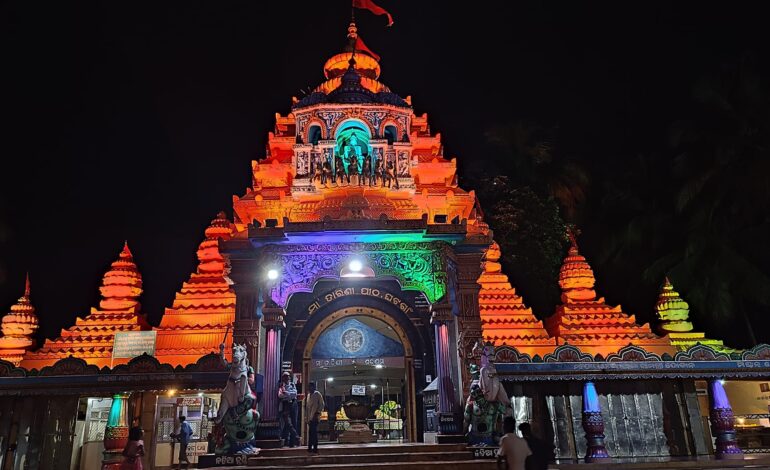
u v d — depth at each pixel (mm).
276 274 17312
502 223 30125
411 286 17656
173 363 19656
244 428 14875
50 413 18250
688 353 18672
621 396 18875
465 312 17234
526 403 18469
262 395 16562
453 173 19734
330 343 20609
